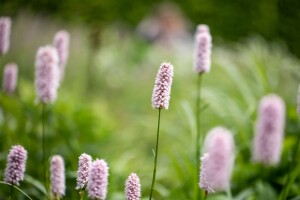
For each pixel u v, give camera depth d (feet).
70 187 3.99
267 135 3.35
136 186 2.78
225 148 2.23
